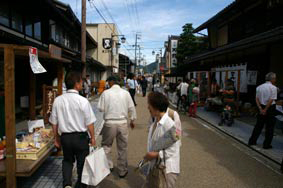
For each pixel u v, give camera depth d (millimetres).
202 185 3666
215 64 14781
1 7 7328
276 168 4395
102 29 28875
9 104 2855
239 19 12570
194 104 9953
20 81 8625
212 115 10258
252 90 10609
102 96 3867
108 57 29203
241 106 10586
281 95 8281
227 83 8133
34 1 8492
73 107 2963
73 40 17562
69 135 2980
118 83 3996
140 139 6352
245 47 8297
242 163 4621
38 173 3891
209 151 5359
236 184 3713
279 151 5230
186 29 26703
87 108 3018
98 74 26812
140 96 20375
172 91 23281
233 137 6570
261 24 10430
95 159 2975
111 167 4090
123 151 3879
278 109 7250
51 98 5949
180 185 3654
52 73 11102
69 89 3076
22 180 3629
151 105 2418
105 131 3855
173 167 2369
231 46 9344
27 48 2941
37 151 3334
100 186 3576
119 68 43312
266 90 5234
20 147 3486
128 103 3947
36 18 10125
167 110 2484
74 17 12484
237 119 9164
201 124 8562
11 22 7988
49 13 10664
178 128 2410
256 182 3793
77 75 3086
